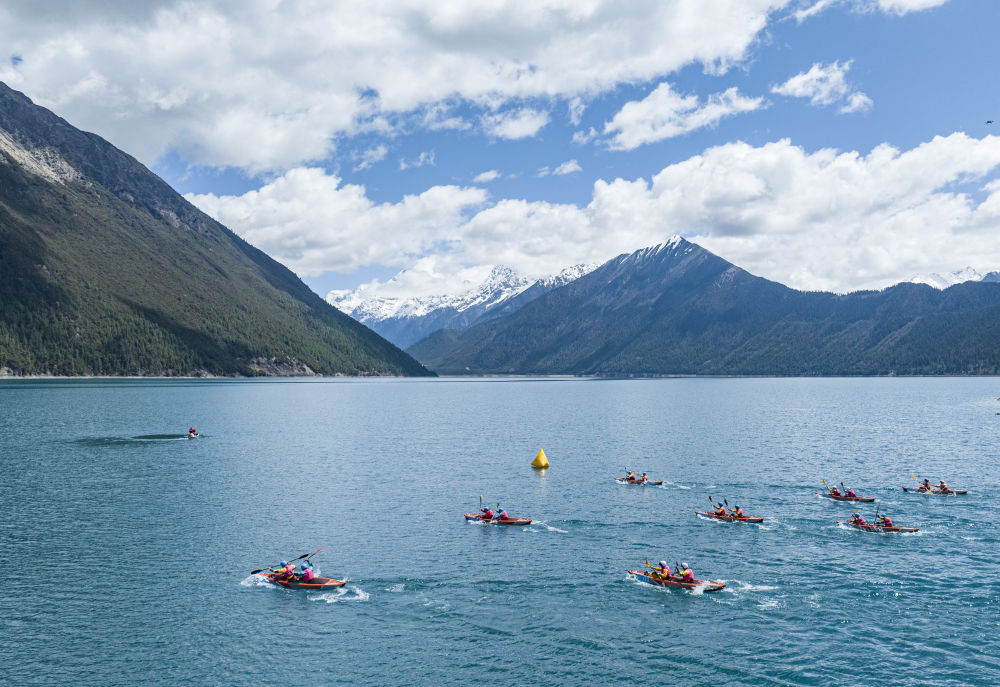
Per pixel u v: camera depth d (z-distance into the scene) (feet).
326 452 371.76
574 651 134.51
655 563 182.19
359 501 248.32
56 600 153.69
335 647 135.03
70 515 224.33
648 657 132.46
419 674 125.59
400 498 253.85
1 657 128.47
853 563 183.11
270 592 160.35
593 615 150.41
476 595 160.15
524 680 123.95
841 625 146.10
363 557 184.65
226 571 173.06
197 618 146.20
